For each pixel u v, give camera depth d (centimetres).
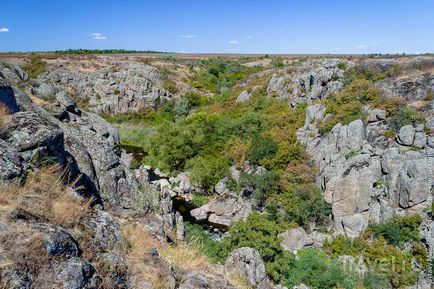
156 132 6322
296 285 2386
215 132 5219
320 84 5525
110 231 925
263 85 6662
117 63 10144
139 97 8338
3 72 2219
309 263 2650
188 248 1408
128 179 1764
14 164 858
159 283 841
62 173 1010
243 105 6272
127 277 812
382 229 2998
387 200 3241
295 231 3253
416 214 2980
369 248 2909
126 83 8450
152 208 1612
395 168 3275
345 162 3566
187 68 11031
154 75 9306
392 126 3844
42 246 667
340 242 3036
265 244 2547
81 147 1399
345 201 3300
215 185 4356
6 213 707
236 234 2642
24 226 695
